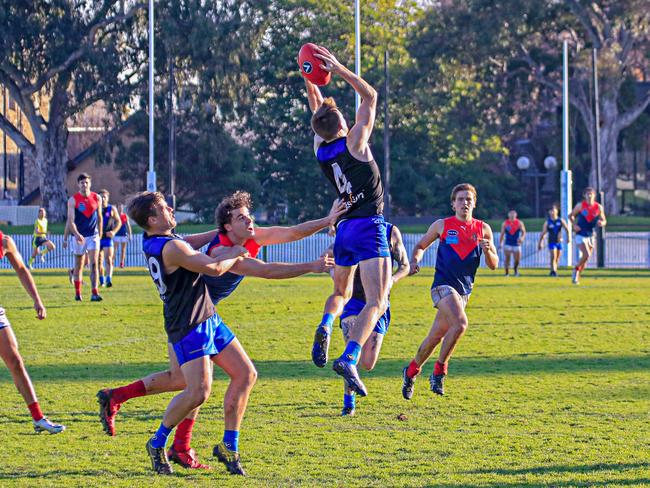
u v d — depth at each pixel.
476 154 122.19
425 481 13.91
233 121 120.00
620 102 123.31
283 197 129.00
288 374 23.62
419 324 34.56
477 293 48.34
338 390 21.45
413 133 122.19
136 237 81.19
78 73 104.06
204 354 14.19
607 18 117.38
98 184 136.62
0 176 156.12
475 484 13.72
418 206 128.25
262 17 110.81
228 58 105.38
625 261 84.31
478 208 128.50
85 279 58.28
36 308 17.86
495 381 22.55
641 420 18.08
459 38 114.69
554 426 17.59
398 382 22.55
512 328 33.34
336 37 121.31
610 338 30.55
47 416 18.61
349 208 16.64
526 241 83.62
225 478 14.27
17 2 100.31
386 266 16.59
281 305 41.88
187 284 14.09
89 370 24.06
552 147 127.50
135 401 20.23
